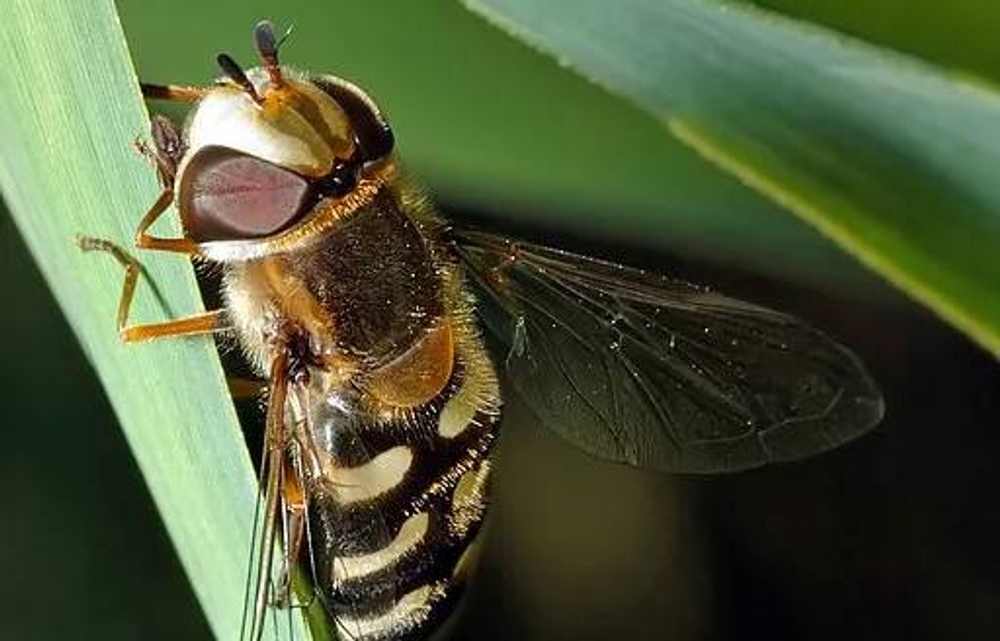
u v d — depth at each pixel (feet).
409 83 0.25
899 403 0.29
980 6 0.21
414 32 0.25
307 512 0.23
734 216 0.25
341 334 0.22
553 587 0.29
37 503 0.28
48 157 0.21
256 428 0.23
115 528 0.28
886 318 0.29
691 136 0.21
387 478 0.23
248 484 0.20
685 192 0.25
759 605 0.30
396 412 0.23
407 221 0.23
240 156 0.22
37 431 0.28
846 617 0.29
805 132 0.21
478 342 0.23
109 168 0.20
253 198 0.22
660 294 0.25
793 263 0.26
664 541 0.30
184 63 0.25
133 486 0.28
